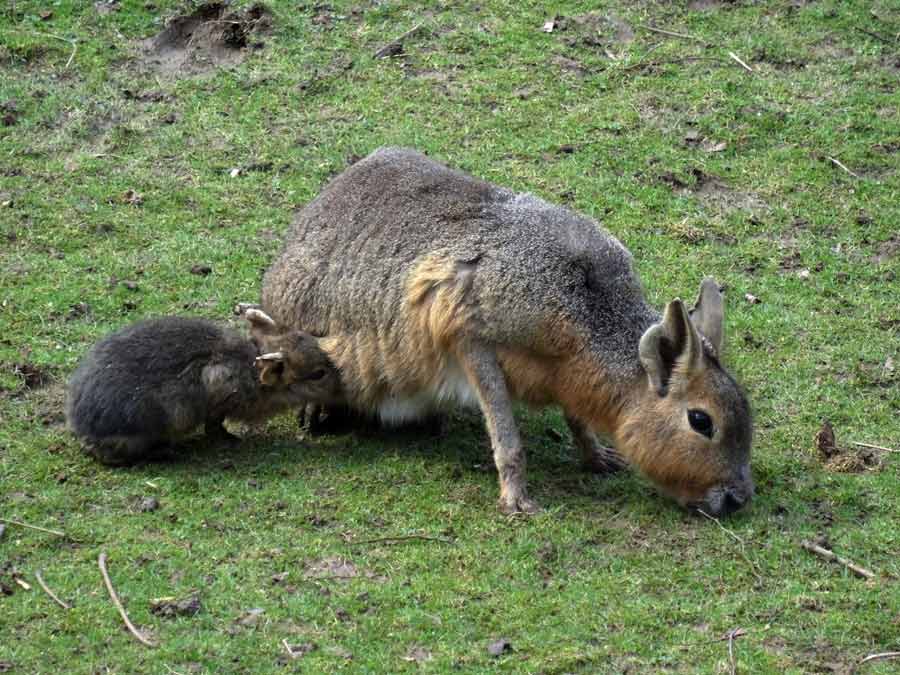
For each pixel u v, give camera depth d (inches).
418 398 472.7
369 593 390.6
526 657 367.9
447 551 412.2
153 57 708.7
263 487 443.8
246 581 394.3
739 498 428.1
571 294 435.8
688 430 424.8
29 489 434.9
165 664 359.6
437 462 464.8
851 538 424.5
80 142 645.9
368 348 470.3
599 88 689.0
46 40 709.9
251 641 369.7
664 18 741.3
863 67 705.0
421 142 647.1
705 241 594.6
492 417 442.3
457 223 456.1
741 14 743.7
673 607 389.4
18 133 648.4
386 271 462.9
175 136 650.2
